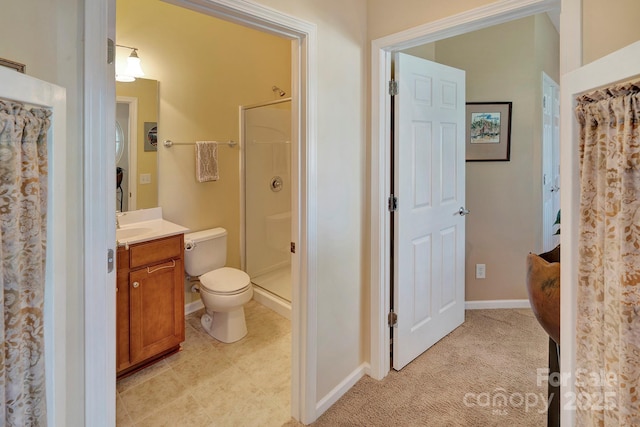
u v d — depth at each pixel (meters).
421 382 2.06
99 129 1.06
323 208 1.79
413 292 2.24
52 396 0.82
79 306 1.05
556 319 0.99
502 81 2.92
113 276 1.14
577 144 0.86
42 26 0.92
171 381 2.10
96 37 1.03
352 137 1.94
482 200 3.01
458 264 2.65
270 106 3.02
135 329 2.12
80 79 1.01
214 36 2.96
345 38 1.86
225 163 3.14
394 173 2.08
